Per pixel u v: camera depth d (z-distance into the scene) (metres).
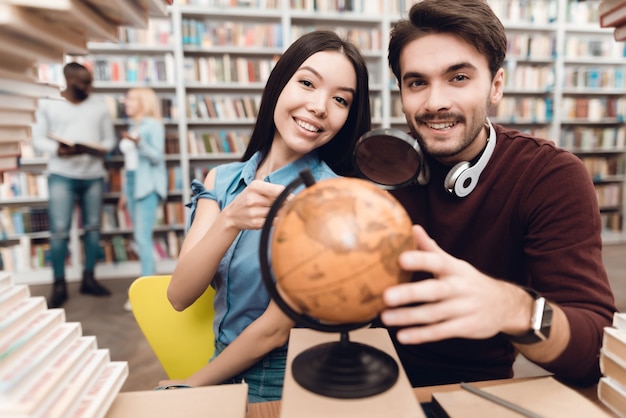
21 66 0.59
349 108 1.13
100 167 3.43
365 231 0.45
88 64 3.84
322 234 0.45
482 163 1.00
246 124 4.37
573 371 0.72
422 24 0.91
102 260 4.06
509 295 0.60
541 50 4.61
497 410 0.60
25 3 0.43
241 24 4.17
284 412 0.48
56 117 3.19
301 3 4.08
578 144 4.88
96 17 0.54
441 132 0.97
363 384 0.51
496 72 0.97
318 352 0.57
